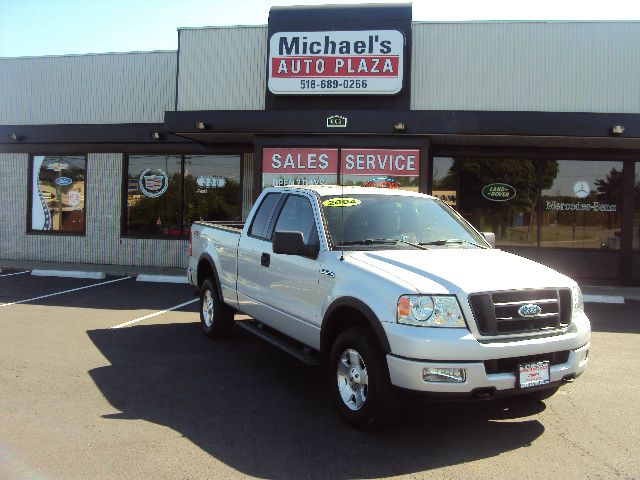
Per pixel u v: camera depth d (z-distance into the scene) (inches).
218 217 567.2
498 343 155.1
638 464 153.0
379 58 470.6
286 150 485.4
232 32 503.8
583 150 514.0
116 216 584.4
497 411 192.7
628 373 241.8
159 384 217.0
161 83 571.2
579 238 518.9
